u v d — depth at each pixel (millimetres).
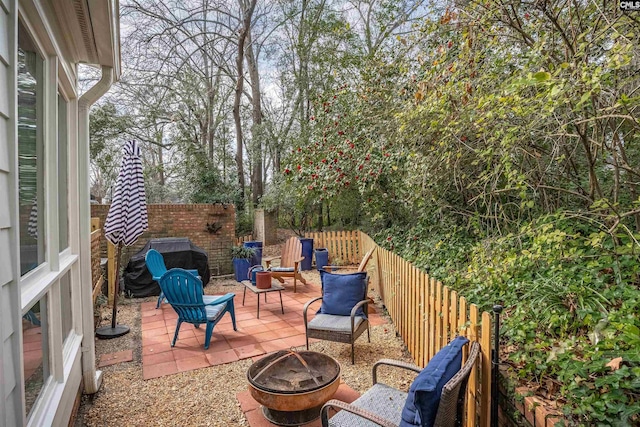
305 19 12047
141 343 4176
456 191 4023
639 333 1387
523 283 2322
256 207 13625
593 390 1510
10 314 1302
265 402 2441
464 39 3123
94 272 4652
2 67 1273
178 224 7977
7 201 1296
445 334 2578
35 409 1825
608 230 2104
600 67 1759
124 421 2635
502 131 2332
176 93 13594
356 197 7621
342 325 3646
